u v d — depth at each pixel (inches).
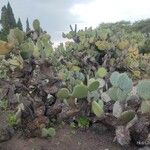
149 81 93.0
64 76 118.5
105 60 152.9
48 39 118.9
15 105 111.1
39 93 102.9
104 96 104.2
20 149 93.9
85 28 173.8
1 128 100.6
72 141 96.1
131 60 162.1
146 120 92.2
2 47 102.2
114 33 196.9
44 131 96.2
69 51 164.2
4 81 108.3
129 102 94.6
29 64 103.7
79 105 102.3
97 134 99.5
